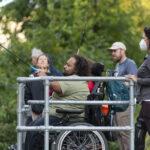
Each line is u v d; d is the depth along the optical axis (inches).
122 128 663.1
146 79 688.4
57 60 1419.8
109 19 1651.1
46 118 666.2
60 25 1563.7
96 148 681.6
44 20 1632.6
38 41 1471.5
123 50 823.1
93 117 703.7
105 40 1633.9
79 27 1560.0
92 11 1628.9
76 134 681.0
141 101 695.7
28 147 705.0
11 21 1611.7
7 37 1520.7
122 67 822.5
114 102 665.0
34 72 792.3
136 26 1684.3
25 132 728.3
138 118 702.5
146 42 705.0
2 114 1200.8
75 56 722.8
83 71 719.1
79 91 706.2
